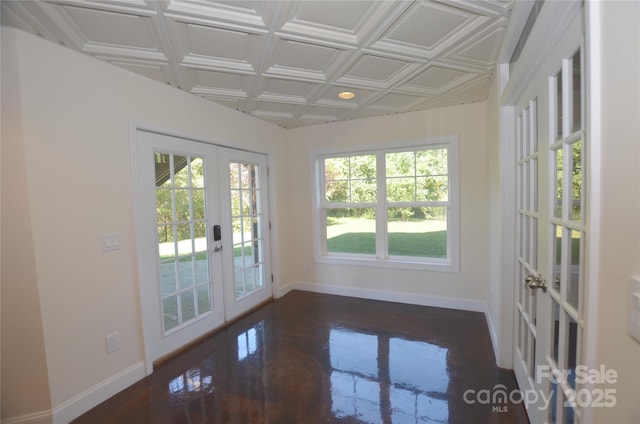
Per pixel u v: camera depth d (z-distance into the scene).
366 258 3.86
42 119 1.72
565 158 1.11
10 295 1.67
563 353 1.16
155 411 1.88
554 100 1.25
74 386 1.84
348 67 2.29
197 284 2.83
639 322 0.63
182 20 1.67
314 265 4.12
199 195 2.86
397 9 1.61
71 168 1.85
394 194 3.69
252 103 3.05
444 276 3.41
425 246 3.57
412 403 1.89
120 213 2.12
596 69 0.71
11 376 1.70
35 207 1.69
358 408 1.86
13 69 1.62
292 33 1.82
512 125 2.04
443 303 3.42
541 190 1.42
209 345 2.70
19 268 1.67
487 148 3.04
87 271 1.92
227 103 3.02
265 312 3.46
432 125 3.34
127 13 1.58
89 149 1.94
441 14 1.65
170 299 2.57
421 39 1.91
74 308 1.86
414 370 2.24
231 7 1.60
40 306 1.71
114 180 2.08
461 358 2.38
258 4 1.57
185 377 2.23
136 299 2.21
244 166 3.49
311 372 2.26
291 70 2.34
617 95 0.67
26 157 1.66
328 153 3.93
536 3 1.40
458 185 3.27
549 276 1.32
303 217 4.15
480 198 3.17
